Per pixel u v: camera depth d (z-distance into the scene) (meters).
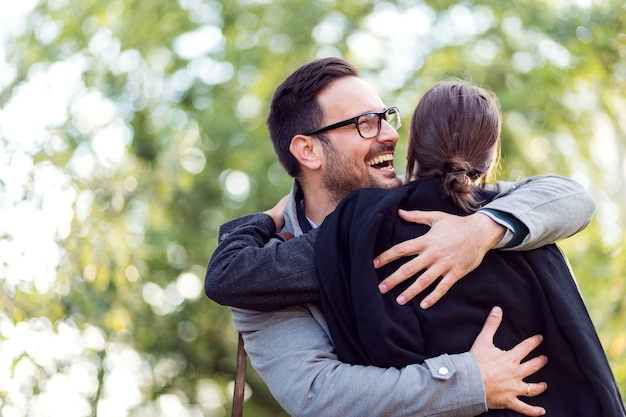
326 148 2.68
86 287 6.60
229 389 12.33
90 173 6.78
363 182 2.68
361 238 2.28
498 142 2.53
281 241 2.57
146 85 9.75
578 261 7.93
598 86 7.60
